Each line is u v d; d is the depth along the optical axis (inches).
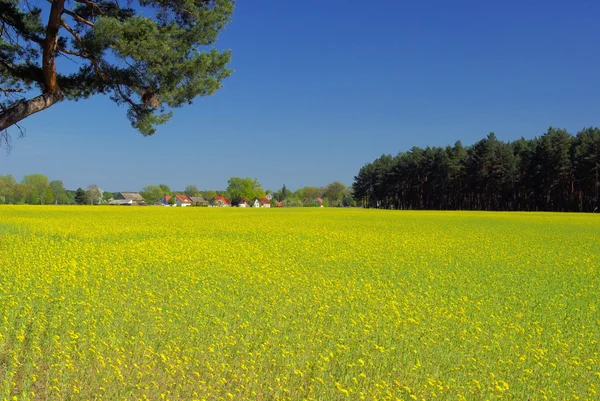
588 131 3481.8
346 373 283.1
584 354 332.5
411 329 371.9
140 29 626.5
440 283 574.9
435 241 1032.2
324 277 588.1
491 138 3560.5
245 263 661.9
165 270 598.9
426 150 3959.2
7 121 619.8
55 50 647.1
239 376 275.7
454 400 259.0
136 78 676.1
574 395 262.4
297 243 939.3
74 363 284.5
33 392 245.8
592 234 1272.1
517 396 264.5
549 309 456.1
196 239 979.3
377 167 4434.1
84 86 722.2
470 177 3538.4
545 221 1854.1
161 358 289.3
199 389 258.5
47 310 386.0
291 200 6624.0
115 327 343.0
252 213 2279.8
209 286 497.7
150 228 1230.3
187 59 686.5
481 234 1233.4
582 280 617.3
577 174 3048.7
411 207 4124.0
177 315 372.2
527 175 3371.1
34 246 793.6
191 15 689.6
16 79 716.0
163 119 725.9
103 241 933.2
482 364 300.5
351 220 1772.9
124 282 517.7
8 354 292.7
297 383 271.7
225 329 341.7
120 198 6250.0
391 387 269.3
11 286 463.2
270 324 366.6
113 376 262.4
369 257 761.6
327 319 387.9
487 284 575.8
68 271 558.9
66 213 1923.0
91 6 677.3
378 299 468.1
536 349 327.9
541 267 711.1
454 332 365.4
